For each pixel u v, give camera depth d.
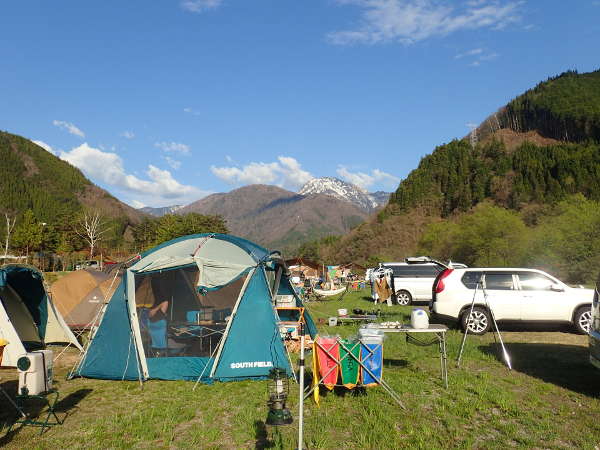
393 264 19.25
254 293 8.14
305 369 8.12
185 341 8.21
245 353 7.80
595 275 36.41
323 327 13.04
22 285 10.28
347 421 5.51
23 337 10.66
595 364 6.63
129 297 8.09
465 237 49.25
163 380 7.77
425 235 68.06
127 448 4.90
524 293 11.36
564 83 195.50
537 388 6.78
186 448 4.88
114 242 109.00
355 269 60.53
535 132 183.62
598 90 177.88
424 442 4.85
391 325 7.33
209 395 6.83
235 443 4.98
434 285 12.05
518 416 5.63
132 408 6.26
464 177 122.19
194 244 9.20
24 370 5.46
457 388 6.73
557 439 4.95
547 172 101.69
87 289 12.88
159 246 9.34
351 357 6.27
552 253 38.91
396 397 6.04
